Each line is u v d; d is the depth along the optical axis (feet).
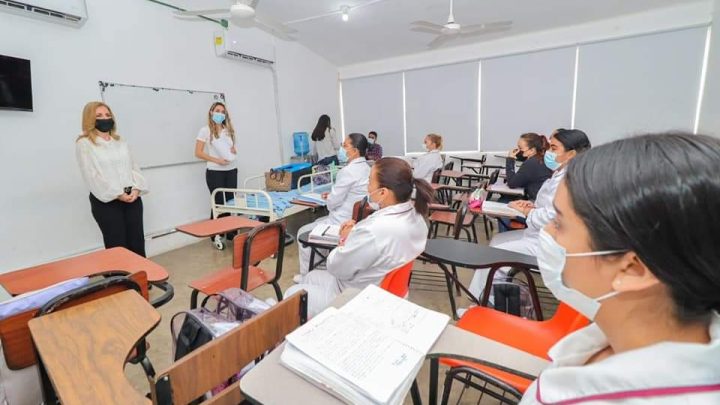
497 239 8.27
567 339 1.75
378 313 2.67
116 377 2.42
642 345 1.26
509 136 17.22
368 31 16.30
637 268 1.17
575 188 1.27
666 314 1.18
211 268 10.60
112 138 8.37
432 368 3.50
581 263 1.32
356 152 9.46
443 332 2.56
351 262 4.82
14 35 8.62
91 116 7.95
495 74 17.04
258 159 15.99
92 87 10.18
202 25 13.10
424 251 5.21
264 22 10.70
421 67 18.71
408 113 19.61
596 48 14.80
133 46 11.08
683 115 13.75
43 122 9.26
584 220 1.24
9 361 3.42
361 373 2.05
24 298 3.76
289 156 17.75
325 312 2.64
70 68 9.68
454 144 18.66
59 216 9.72
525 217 7.48
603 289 1.29
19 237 9.04
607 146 1.28
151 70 11.62
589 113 15.37
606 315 1.36
